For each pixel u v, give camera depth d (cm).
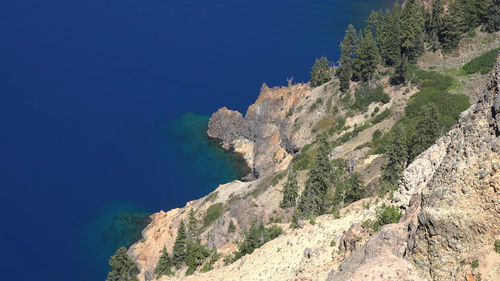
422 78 12750
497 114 3403
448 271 3309
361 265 3841
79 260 12594
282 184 11000
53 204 14600
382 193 6412
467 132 3609
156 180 15538
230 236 10275
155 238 12119
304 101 15662
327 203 8250
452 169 3531
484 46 12850
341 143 12838
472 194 3312
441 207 3397
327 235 5472
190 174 15838
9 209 14375
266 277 5550
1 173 15912
